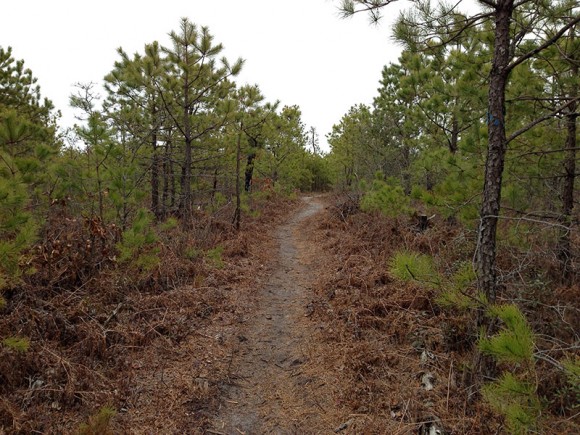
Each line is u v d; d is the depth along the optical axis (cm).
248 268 800
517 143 509
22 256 461
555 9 384
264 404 381
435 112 741
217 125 920
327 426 346
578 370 223
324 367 434
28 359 371
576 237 532
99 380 376
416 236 771
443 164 539
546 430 237
